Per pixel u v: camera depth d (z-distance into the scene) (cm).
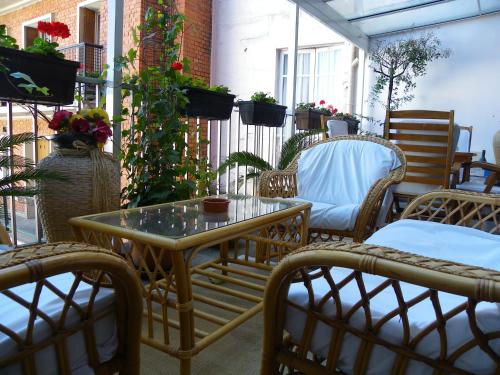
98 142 190
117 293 84
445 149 284
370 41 618
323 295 81
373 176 245
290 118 538
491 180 266
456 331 66
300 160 275
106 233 132
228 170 373
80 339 80
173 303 128
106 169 187
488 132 536
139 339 89
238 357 147
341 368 78
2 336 70
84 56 631
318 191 261
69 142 183
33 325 70
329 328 79
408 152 298
